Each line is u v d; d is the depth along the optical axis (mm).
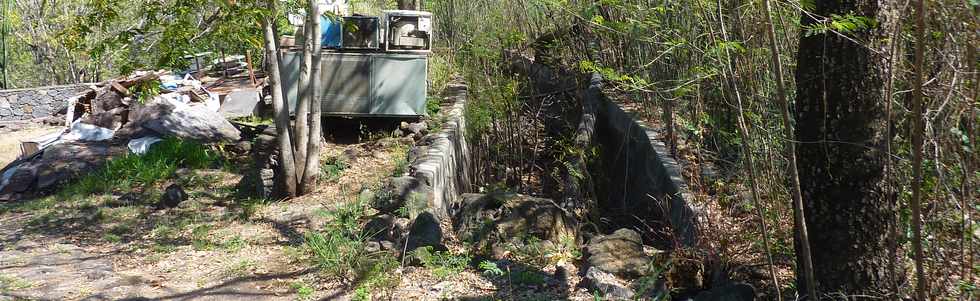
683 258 6766
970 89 4289
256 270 7320
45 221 9945
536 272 6863
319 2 11602
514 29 15617
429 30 13867
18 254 8273
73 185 11859
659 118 12445
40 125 21891
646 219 10336
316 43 10320
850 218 4984
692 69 6789
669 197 9258
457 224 8281
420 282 6656
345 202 9250
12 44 34438
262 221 9305
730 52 6059
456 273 6871
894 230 5004
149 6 9227
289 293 6586
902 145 5266
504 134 15547
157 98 14531
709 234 7055
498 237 7719
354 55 13602
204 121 14391
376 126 14125
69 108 16953
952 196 4703
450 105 16406
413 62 13773
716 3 5793
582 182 12078
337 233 7598
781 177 7059
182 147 12648
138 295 6605
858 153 4879
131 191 11297
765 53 6469
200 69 22953
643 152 11852
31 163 12844
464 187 13391
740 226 7465
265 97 17578
